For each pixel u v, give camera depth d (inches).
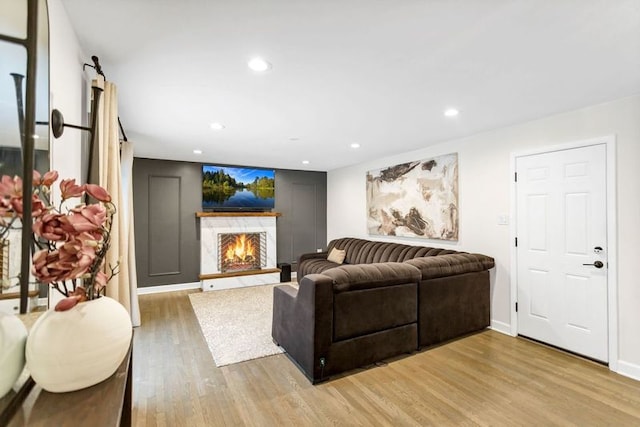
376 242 194.7
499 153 134.0
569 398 84.6
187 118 119.0
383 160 200.1
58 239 31.2
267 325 140.3
